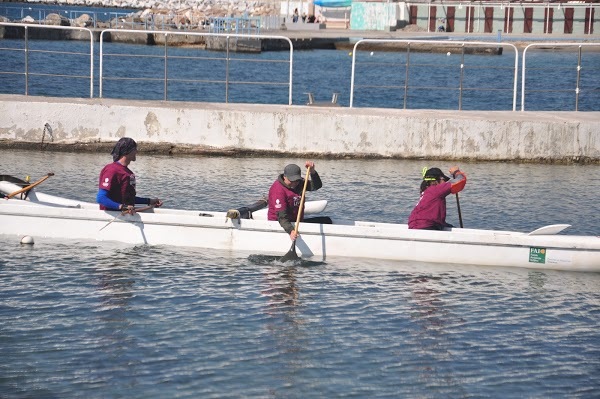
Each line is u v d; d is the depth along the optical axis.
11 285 15.25
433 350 13.12
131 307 14.45
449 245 17.08
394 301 15.11
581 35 91.31
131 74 54.50
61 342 13.02
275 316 14.24
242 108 27.05
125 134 26.45
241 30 78.81
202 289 15.37
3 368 12.14
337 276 16.30
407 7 96.50
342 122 26.42
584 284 16.39
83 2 160.88
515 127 26.62
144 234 17.64
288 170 16.97
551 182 24.39
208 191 22.31
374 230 17.11
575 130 26.70
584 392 11.89
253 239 17.36
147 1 157.50
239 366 12.40
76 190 21.95
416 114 27.09
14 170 23.70
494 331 13.91
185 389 11.67
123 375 12.04
